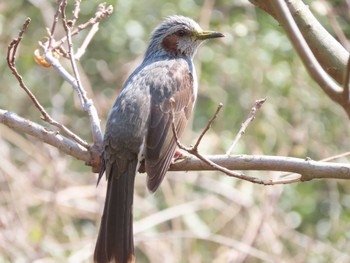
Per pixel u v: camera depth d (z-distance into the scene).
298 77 14.94
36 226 13.70
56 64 8.95
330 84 5.89
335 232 14.27
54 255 13.27
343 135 15.10
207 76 15.00
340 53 8.42
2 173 14.41
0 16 15.61
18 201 14.05
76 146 8.62
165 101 9.23
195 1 15.69
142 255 14.34
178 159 8.73
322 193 15.02
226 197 14.48
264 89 14.94
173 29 10.34
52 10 15.77
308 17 8.47
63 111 15.55
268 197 13.57
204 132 7.21
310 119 14.94
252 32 15.18
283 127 14.80
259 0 8.20
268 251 13.51
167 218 13.84
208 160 7.41
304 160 7.84
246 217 14.21
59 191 14.13
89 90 14.76
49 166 14.69
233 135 14.69
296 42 5.88
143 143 8.86
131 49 15.43
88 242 13.75
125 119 8.94
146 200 14.46
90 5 15.31
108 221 8.56
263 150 14.59
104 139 8.86
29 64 15.34
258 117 14.80
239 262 13.47
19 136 14.95
